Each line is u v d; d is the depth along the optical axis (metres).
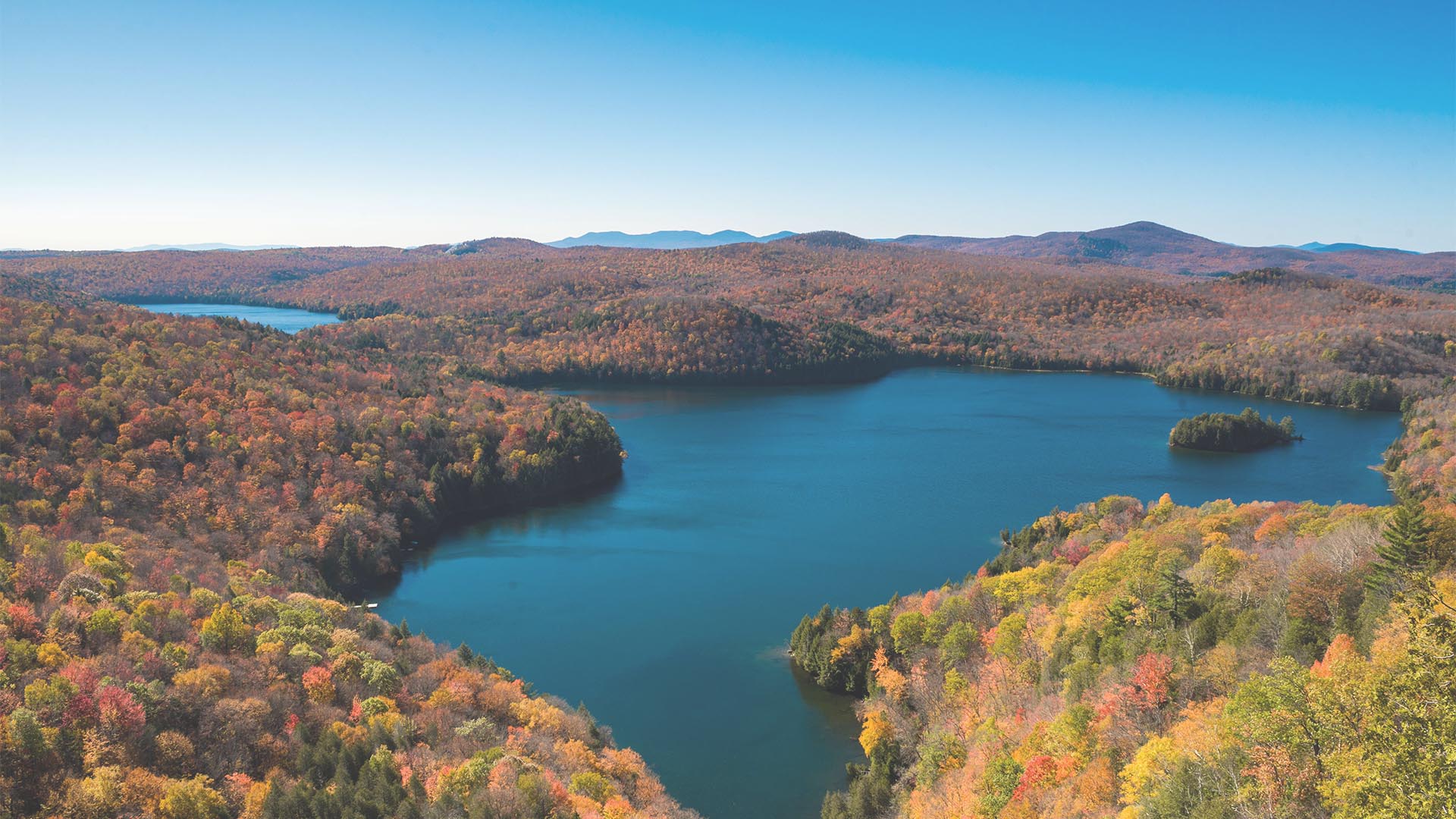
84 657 71.62
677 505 169.00
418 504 154.12
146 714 65.75
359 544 132.25
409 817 58.91
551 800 61.28
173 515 126.94
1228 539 94.06
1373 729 36.16
